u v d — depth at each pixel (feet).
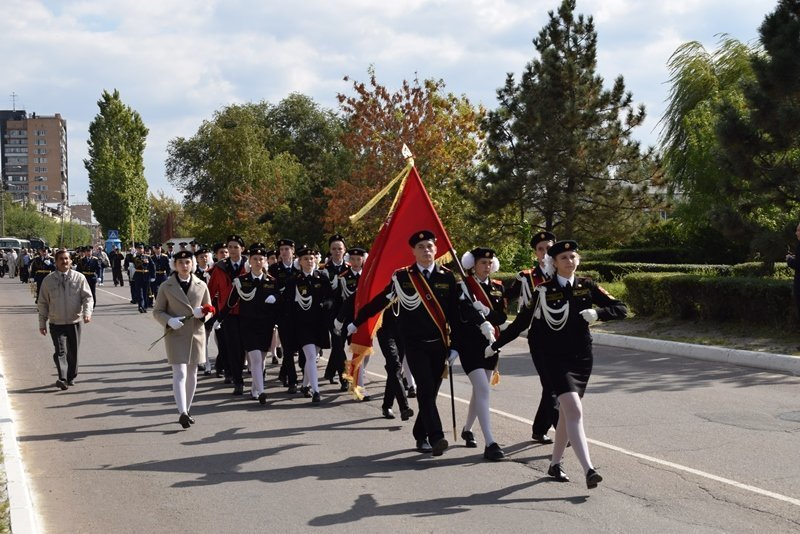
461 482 22.82
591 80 81.15
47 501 22.16
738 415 30.48
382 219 108.17
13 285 150.41
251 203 169.89
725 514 19.70
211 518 20.36
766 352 42.42
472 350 25.77
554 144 79.97
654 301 57.72
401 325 25.71
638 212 83.15
